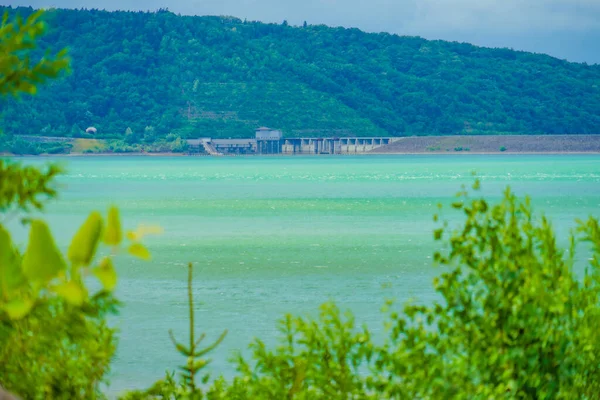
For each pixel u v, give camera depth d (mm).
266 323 82062
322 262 138375
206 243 173750
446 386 19406
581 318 20688
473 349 19844
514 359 19203
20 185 14062
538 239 21297
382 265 132250
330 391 20922
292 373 21703
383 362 21172
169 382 21828
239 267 132625
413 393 19922
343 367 21266
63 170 14578
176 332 76375
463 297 20406
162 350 67375
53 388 18031
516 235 20812
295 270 128375
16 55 13211
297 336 57438
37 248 6477
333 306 22828
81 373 19219
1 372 15742
